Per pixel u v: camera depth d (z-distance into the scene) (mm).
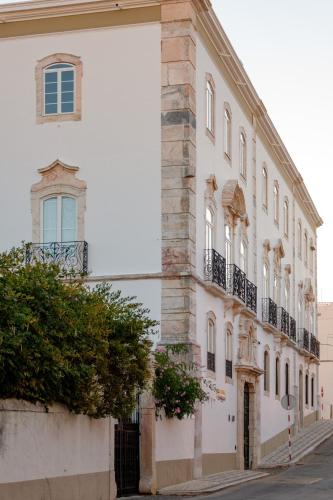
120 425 23188
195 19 30547
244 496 23562
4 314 16781
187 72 29719
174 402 25719
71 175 30344
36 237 30312
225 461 33188
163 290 29047
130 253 29531
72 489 19203
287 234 50625
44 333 17625
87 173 30219
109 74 30406
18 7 30875
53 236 30281
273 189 46250
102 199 30000
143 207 29656
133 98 30125
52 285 18500
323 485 27406
